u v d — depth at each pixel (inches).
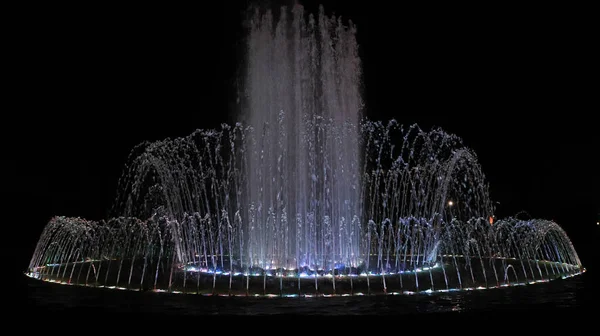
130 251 742.5
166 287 440.1
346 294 416.8
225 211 654.5
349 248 584.1
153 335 297.3
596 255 704.4
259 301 389.4
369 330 305.0
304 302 386.0
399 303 382.0
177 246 648.4
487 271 516.1
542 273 522.3
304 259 565.0
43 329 311.7
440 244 683.4
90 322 326.3
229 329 307.3
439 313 346.6
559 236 683.4
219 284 444.5
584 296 409.4
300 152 596.7
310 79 613.3
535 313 346.6
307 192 587.5
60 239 673.0
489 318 333.1
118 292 426.9
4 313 351.6
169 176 725.9
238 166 638.5
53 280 491.5
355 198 603.2
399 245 645.3
